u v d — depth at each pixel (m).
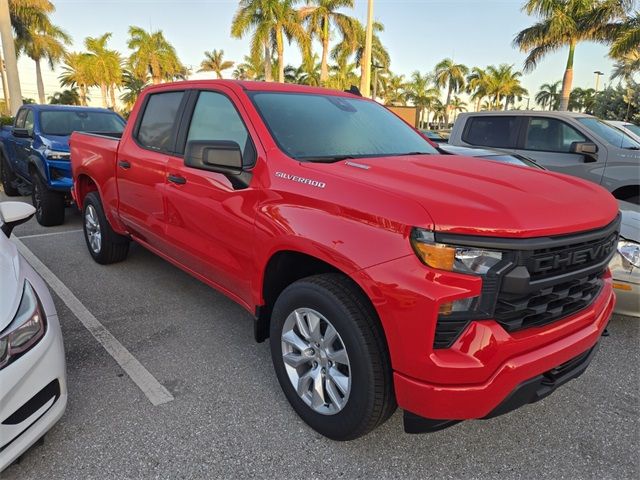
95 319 4.02
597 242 2.34
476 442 2.63
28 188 9.56
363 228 2.23
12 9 27.77
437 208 2.07
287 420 2.76
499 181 2.47
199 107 3.59
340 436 2.49
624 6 19.30
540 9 21.14
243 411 2.84
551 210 2.17
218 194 3.10
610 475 2.42
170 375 3.21
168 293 4.59
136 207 4.19
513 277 2.02
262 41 26.20
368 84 17.97
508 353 2.08
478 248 2.00
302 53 27.08
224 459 2.46
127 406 2.86
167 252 3.95
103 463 2.41
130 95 54.53
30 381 2.16
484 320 2.05
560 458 2.53
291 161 2.76
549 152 7.41
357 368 2.29
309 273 2.84
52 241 6.33
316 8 28.09
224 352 3.52
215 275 3.36
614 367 3.49
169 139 3.79
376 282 2.13
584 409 2.96
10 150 9.10
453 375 2.03
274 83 3.58
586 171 7.00
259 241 2.77
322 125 3.24
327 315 2.41
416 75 56.28
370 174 2.53
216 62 52.72
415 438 2.64
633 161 6.59
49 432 2.62
